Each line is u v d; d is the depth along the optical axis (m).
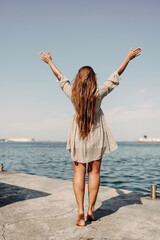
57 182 4.51
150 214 2.57
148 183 8.70
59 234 2.02
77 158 2.21
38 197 3.32
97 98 2.15
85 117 2.14
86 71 2.17
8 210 2.73
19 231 2.10
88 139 2.16
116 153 36.28
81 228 2.16
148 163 18.00
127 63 2.31
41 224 2.27
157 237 1.96
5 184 4.30
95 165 2.25
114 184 8.48
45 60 2.51
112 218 2.43
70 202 3.06
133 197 3.33
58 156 29.34
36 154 34.59
